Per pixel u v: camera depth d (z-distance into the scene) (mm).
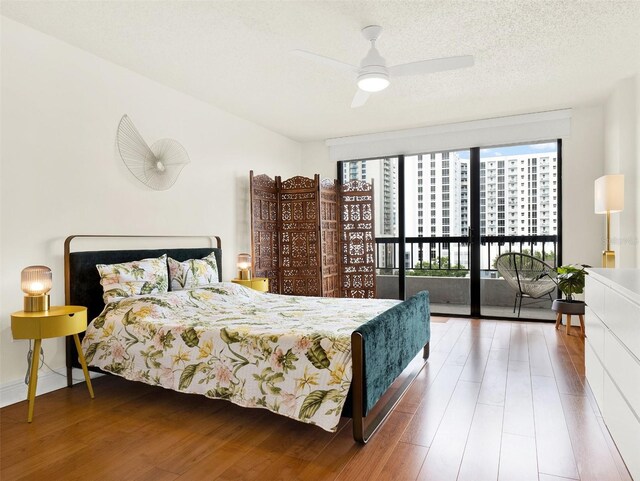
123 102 3605
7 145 2809
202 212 4465
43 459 2086
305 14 2752
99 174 3400
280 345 2350
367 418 2514
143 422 2510
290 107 4703
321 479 1899
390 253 6082
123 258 3459
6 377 2793
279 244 5496
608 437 2252
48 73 3049
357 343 2174
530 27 2928
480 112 4949
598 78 3898
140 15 2777
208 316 3023
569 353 3820
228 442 2254
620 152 4012
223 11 2721
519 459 2045
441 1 2605
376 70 2748
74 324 2660
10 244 2820
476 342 4238
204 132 4508
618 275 2301
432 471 1952
